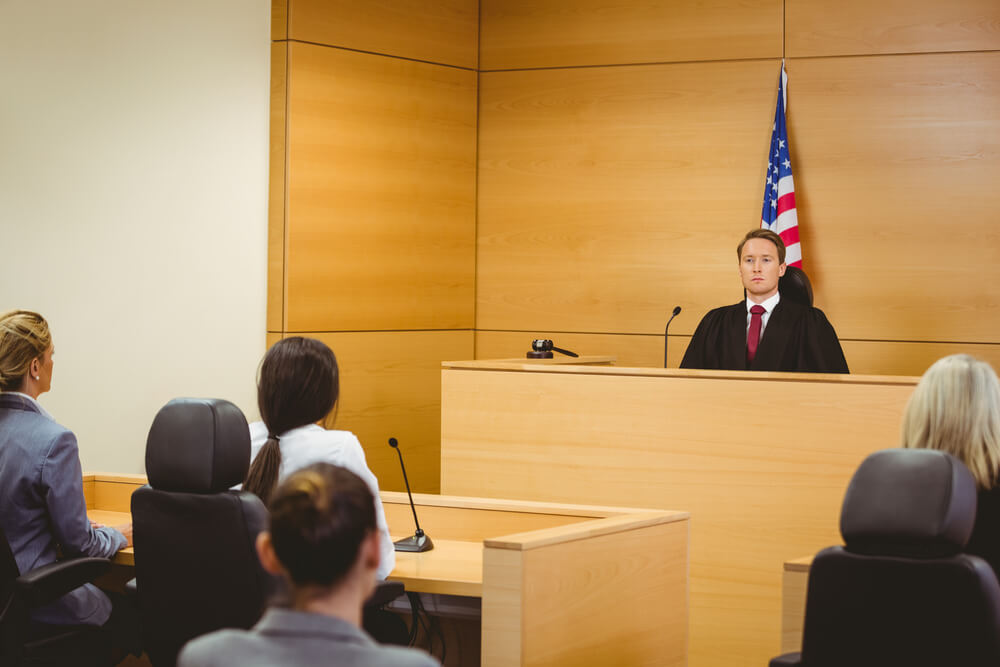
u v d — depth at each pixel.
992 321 5.47
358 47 5.70
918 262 5.57
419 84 5.95
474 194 6.19
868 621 1.85
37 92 4.87
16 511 2.78
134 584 2.71
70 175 4.96
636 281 5.97
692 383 3.70
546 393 3.93
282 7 5.48
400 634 2.82
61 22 4.92
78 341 4.98
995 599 1.77
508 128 6.19
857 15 5.65
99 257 5.03
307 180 5.51
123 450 5.11
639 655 2.83
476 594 2.65
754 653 3.62
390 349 5.83
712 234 5.84
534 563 2.47
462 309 6.14
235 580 2.42
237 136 5.39
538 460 3.94
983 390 2.20
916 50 5.57
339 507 1.29
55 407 4.94
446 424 4.10
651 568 2.88
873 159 5.63
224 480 2.43
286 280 5.45
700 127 5.87
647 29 5.96
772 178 5.64
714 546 3.67
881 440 3.46
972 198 5.50
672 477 3.73
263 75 5.47
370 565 1.34
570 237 6.08
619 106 6.00
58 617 2.80
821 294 5.71
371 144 5.75
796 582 2.42
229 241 5.38
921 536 1.78
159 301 5.18
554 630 2.53
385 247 5.80
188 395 5.28
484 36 6.21
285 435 2.61
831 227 5.69
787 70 5.75
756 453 3.61
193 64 5.27
